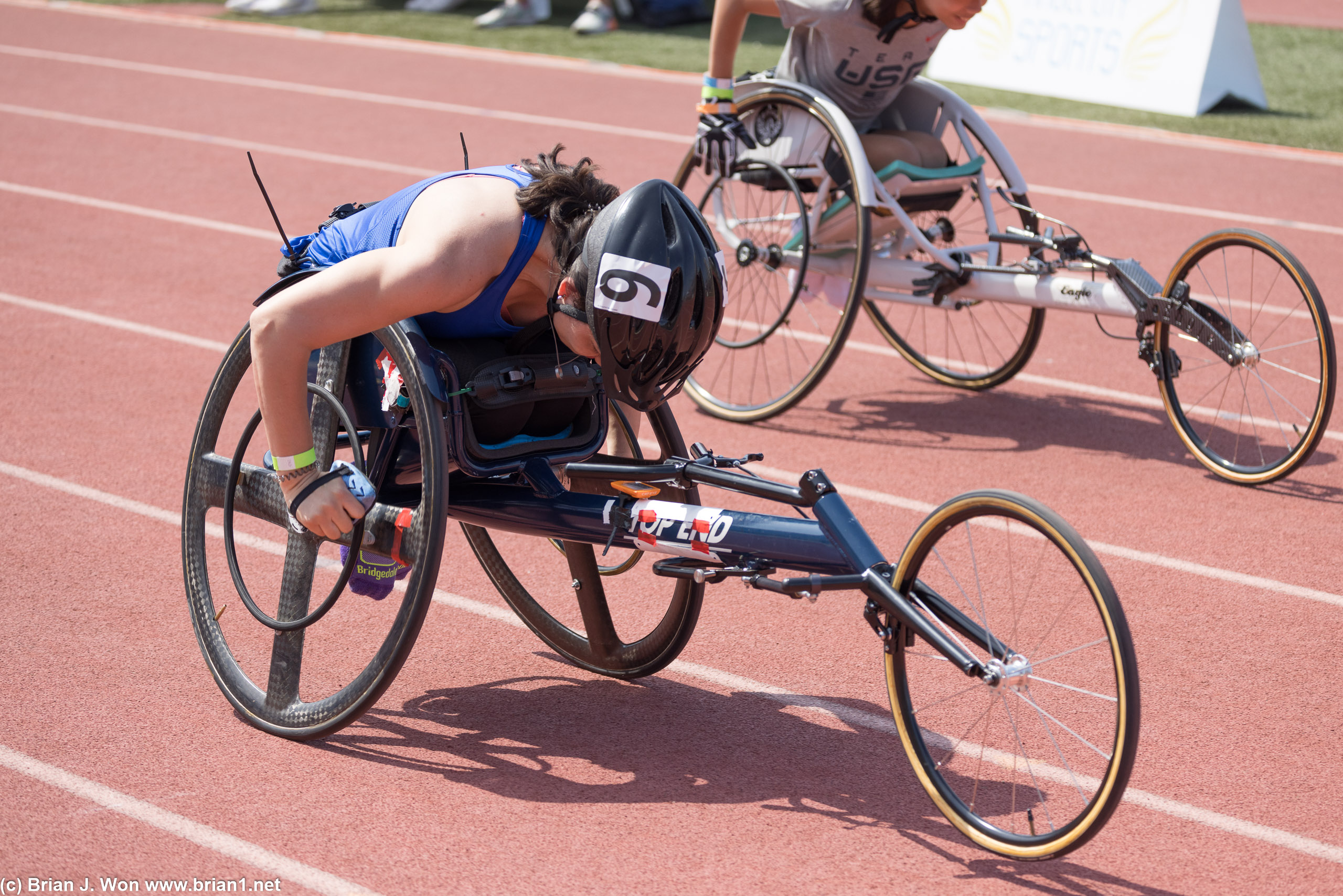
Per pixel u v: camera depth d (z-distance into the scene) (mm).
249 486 9078
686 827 7895
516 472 8703
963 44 39156
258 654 9992
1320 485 13656
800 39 15125
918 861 7617
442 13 51594
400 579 9953
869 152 15070
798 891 7293
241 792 8172
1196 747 8953
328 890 7246
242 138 31656
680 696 9594
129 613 10539
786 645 10352
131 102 35875
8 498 12734
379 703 9406
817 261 15797
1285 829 8031
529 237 7750
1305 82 39938
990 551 12094
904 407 16125
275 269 21328
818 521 7898
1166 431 15297
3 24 48969
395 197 8359
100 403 15422
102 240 22844
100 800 8031
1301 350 18000
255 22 49469
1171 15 35812
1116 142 32406
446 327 8281
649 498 8953
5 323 18281
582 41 45625
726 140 15227
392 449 8633
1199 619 10820
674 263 7484
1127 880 7477
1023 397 16516
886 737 9047
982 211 25672
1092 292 14250
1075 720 9297
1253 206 26422
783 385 16969
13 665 9633
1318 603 11133
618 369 7680
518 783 8367
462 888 7277
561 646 10117
